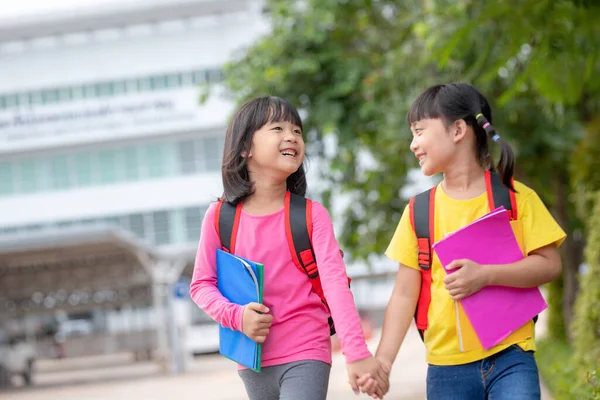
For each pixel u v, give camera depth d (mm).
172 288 22875
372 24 13516
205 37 37094
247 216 3609
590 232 6648
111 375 23453
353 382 3334
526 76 6680
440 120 3555
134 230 37562
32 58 37844
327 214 3596
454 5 9320
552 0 5918
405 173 13141
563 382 6633
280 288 3527
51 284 23719
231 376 18734
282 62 12664
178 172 37312
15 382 23922
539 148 11414
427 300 3594
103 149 37781
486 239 3420
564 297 12055
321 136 13016
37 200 37969
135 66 37406
